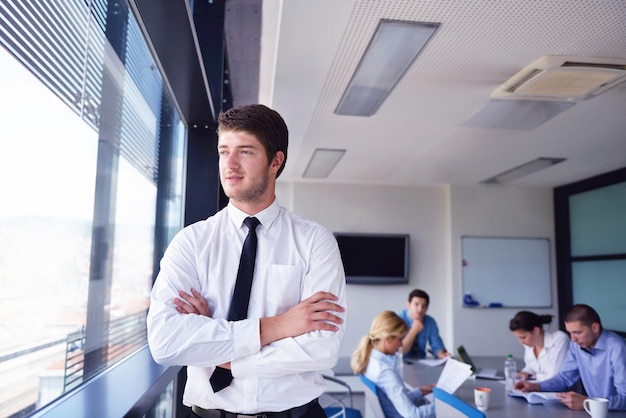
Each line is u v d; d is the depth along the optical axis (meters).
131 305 2.04
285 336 1.23
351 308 6.50
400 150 4.86
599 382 3.20
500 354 6.43
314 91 3.30
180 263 1.32
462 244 6.55
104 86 1.56
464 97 3.35
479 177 6.12
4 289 0.97
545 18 2.33
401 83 3.14
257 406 1.26
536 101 3.37
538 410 2.86
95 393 1.27
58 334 1.26
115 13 1.55
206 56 2.71
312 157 5.23
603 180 5.84
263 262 1.36
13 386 1.01
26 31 1.03
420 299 4.73
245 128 1.27
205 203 2.77
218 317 1.31
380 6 2.25
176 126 2.74
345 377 5.71
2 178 0.95
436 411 2.79
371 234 6.50
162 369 1.61
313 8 2.27
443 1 2.20
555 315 6.59
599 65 2.81
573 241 6.42
